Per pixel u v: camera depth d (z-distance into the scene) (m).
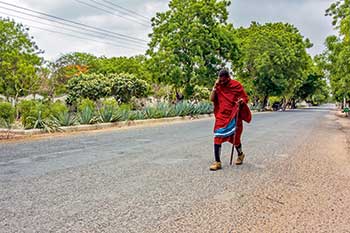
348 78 22.00
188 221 4.04
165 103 27.95
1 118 14.23
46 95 37.81
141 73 51.69
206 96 39.47
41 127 14.32
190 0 30.53
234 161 7.84
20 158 8.00
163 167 7.02
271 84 49.31
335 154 9.48
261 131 15.55
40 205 4.50
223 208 4.54
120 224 3.89
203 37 29.53
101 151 9.12
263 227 3.93
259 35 49.03
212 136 13.07
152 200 4.79
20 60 34.59
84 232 3.64
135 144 10.61
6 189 5.23
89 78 37.81
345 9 19.05
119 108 20.77
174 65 28.62
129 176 6.18
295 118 28.64
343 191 5.53
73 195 4.96
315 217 4.30
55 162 7.49
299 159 8.40
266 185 5.77
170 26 29.23
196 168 6.97
